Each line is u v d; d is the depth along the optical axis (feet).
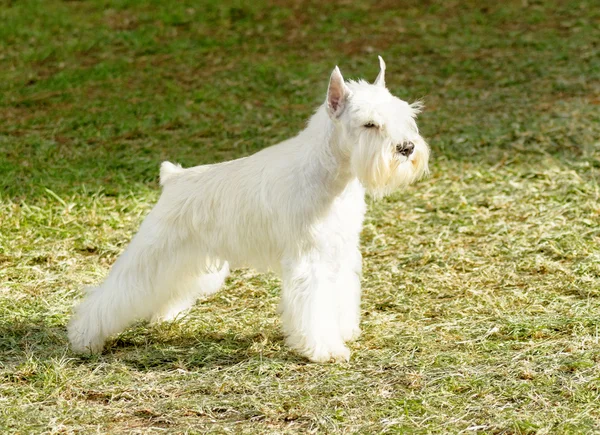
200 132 46.91
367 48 61.77
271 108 50.67
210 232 24.08
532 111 47.37
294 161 23.00
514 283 28.78
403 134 21.94
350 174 22.93
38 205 36.91
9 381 22.72
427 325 25.77
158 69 58.90
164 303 25.46
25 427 20.11
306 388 21.76
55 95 53.98
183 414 20.74
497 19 66.23
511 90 51.60
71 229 34.55
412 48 61.16
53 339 25.43
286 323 23.61
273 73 57.00
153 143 45.47
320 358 23.16
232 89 54.08
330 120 22.62
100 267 31.37
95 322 24.54
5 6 72.69
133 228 34.86
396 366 22.88
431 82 54.24
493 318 25.86
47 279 30.04
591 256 30.09
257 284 29.37
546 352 23.12
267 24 67.97
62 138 46.47
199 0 73.31
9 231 34.24
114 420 20.61
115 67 59.21
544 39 60.85
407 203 37.06
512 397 20.79
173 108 50.75
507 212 35.37
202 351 24.40
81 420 20.53
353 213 23.39
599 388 20.90
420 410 20.35
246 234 23.61
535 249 31.45
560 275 29.01
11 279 30.17
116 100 52.65
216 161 42.42
